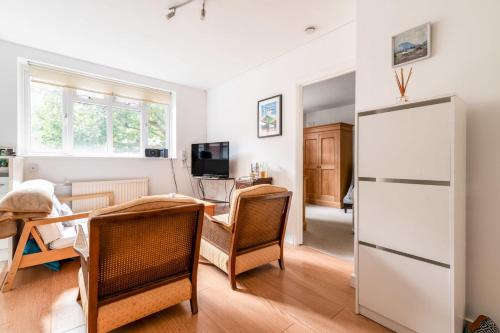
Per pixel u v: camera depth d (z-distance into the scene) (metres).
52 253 2.05
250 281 2.08
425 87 1.63
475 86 1.44
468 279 1.46
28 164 3.04
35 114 3.22
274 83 3.34
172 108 4.48
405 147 1.40
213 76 4.03
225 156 3.94
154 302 1.45
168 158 4.31
